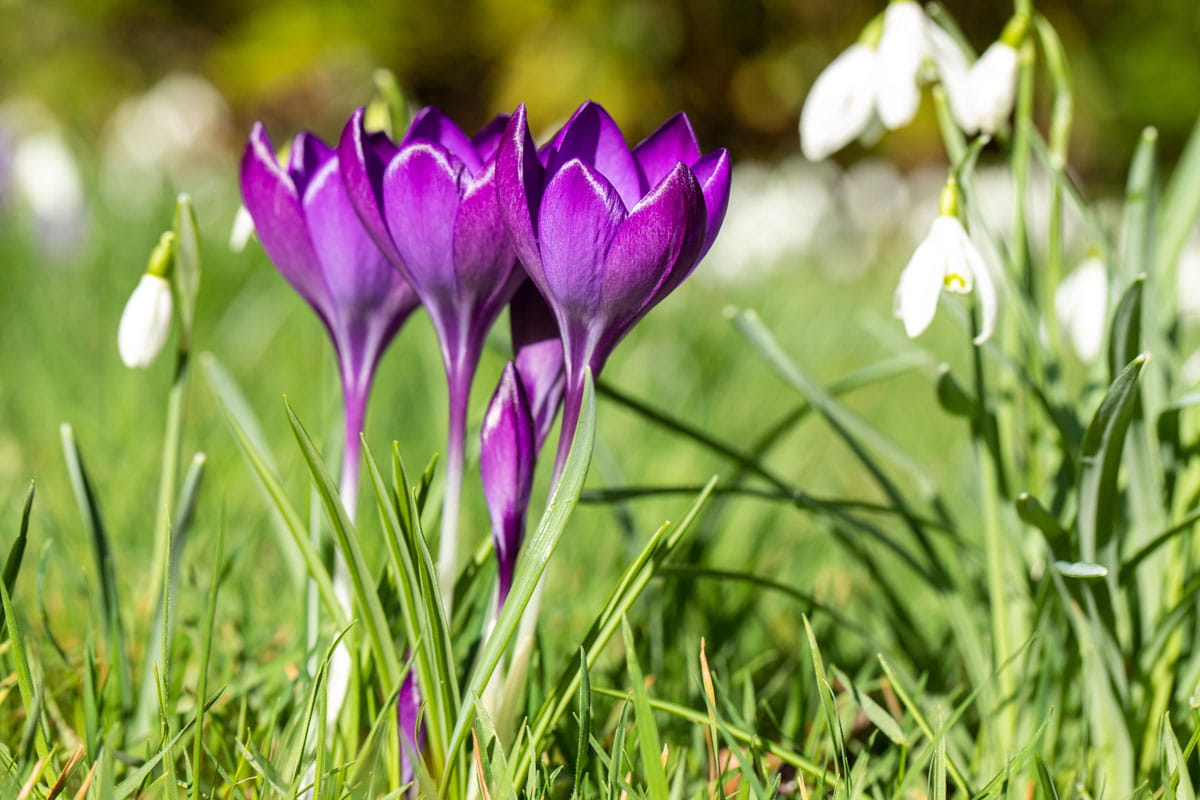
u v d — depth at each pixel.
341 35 5.69
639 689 0.76
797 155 5.91
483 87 5.98
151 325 0.80
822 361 1.91
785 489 0.87
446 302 0.77
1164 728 0.80
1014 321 0.87
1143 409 0.84
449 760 0.76
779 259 3.21
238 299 1.67
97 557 0.83
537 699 0.82
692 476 1.23
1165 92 6.45
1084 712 0.84
